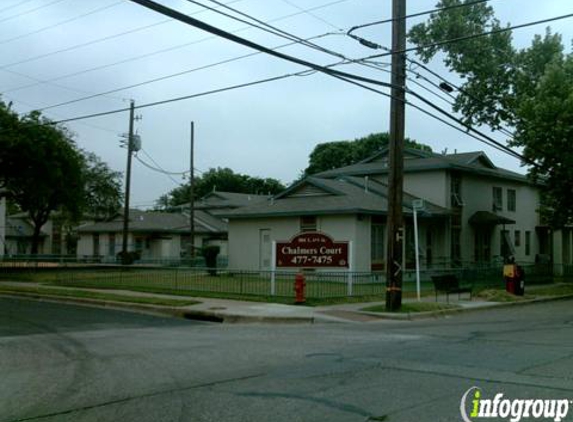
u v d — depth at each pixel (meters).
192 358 10.37
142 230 51.41
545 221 32.44
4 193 37.59
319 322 16.22
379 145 69.50
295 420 6.45
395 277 17.91
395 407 6.91
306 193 32.84
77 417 6.74
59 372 9.30
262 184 94.00
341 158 71.12
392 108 18.00
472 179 37.53
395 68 17.77
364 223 29.47
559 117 27.41
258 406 7.05
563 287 29.67
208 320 17.23
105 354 10.91
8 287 26.17
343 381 8.31
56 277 30.42
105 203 54.69
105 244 53.56
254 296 20.27
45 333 13.88
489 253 38.97
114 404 7.29
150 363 9.95
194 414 6.75
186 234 55.28
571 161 27.94
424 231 34.12
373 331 14.08
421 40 32.56
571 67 28.86
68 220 57.28
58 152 35.47
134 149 41.88
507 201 41.31
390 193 18.08
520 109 29.22
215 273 26.42
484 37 31.89
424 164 35.28
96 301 20.84
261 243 32.53
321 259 20.69
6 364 10.02
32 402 7.45
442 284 21.03
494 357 10.13
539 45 32.12
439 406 6.95
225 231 56.44
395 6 17.62
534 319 17.12
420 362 9.69
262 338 12.86
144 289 23.53
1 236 50.34
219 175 91.94
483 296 23.23
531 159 29.42
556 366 9.28
